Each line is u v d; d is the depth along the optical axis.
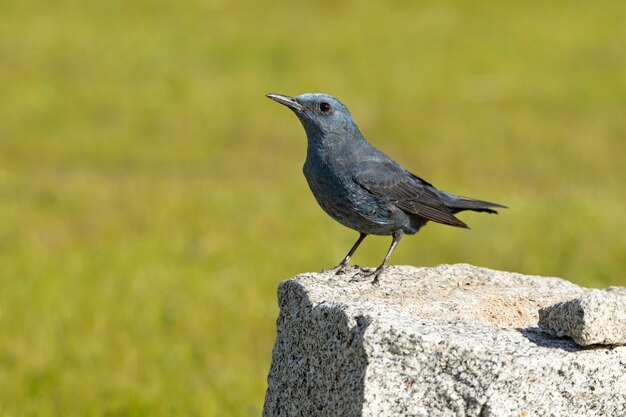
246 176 19.03
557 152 20.30
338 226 15.55
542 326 6.24
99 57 27.81
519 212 15.64
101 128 22.12
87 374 10.66
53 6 33.41
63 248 14.69
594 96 24.62
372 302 6.32
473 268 7.92
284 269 13.64
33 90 24.42
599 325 5.87
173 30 31.03
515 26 32.09
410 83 26.08
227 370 10.77
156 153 20.56
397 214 8.78
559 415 5.82
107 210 16.45
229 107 23.95
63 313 11.99
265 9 34.22
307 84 25.83
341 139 8.70
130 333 11.70
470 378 5.75
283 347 6.98
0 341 11.30
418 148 20.86
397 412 5.79
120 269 13.69
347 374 6.01
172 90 25.14
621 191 17.50
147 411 9.92
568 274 13.36
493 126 22.34
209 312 12.23
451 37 30.94
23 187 17.72
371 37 30.91
